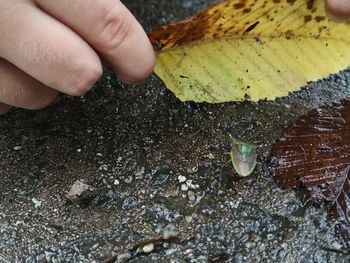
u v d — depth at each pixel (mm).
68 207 232
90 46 211
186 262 218
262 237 222
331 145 234
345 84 265
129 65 214
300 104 256
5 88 223
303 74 245
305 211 226
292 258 217
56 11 206
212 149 244
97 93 266
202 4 309
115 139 250
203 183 235
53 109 262
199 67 242
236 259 218
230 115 253
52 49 203
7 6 203
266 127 248
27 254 222
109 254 220
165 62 240
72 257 220
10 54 208
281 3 228
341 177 228
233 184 234
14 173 243
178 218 228
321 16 232
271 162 236
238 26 234
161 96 262
